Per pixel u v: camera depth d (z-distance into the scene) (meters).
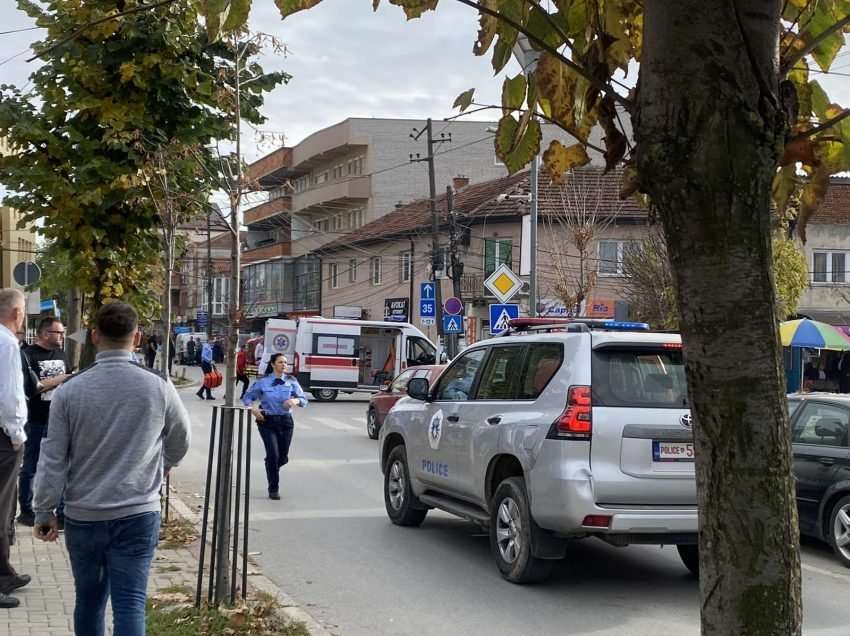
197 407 30.42
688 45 2.61
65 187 9.48
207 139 9.96
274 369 12.88
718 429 2.62
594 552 9.81
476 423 8.80
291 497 12.98
